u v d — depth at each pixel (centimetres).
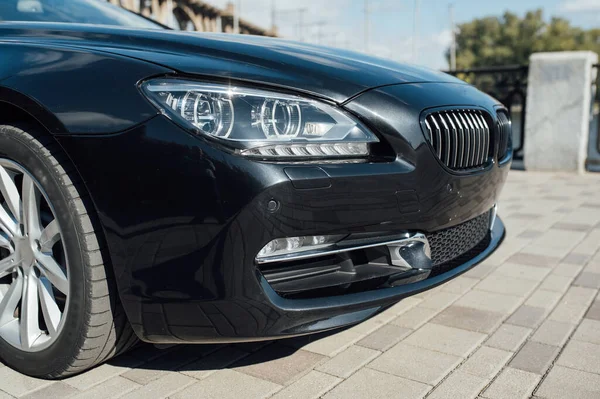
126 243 165
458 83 239
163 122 159
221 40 198
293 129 167
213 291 160
